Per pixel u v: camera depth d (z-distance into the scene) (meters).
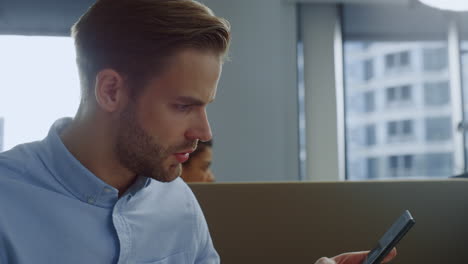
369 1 4.00
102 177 0.67
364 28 4.28
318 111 4.02
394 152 4.37
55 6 3.78
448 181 0.93
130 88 0.60
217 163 3.86
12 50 3.65
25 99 3.56
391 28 4.28
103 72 0.60
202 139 0.63
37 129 3.58
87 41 0.62
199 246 0.83
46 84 3.56
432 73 4.34
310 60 4.04
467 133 4.07
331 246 0.92
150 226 0.74
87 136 0.66
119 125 0.62
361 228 0.92
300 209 0.93
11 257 0.61
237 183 0.94
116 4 0.61
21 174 0.65
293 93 3.94
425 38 4.32
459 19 4.13
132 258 0.70
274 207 0.93
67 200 0.66
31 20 3.81
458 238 0.92
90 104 0.65
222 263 0.93
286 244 0.93
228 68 3.90
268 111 3.92
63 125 0.72
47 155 0.66
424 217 0.92
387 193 0.93
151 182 0.76
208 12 0.61
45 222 0.64
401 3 4.08
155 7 0.59
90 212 0.67
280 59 3.95
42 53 3.65
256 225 0.93
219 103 3.88
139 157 0.62
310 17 4.05
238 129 3.89
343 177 3.99
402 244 0.93
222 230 0.93
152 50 0.59
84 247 0.65
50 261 0.63
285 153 3.92
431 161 4.35
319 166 4.00
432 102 4.34
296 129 3.93
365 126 4.35
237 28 3.92
